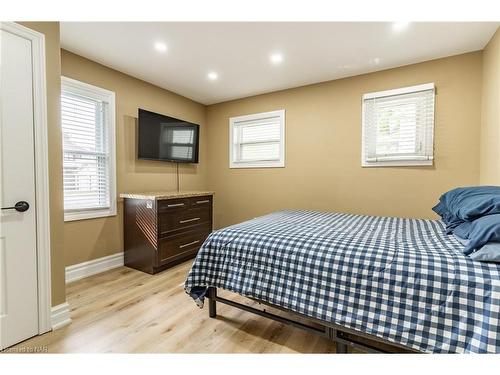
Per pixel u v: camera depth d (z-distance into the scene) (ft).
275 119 12.41
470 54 8.33
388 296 3.92
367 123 10.05
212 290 6.08
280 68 9.61
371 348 4.22
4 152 4.89
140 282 8.35
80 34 7.30
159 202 9.09
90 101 9.08
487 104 7.75
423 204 9.19
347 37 7.46
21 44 5.09
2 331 4.88
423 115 9.06
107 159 9.61
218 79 10.71
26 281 5.19
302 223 6.86
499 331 3.22
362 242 4.79
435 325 3.57
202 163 14.29
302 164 11.64
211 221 11.73
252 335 5.46
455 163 8.64
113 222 9.77
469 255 3.77
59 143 5.79
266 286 4.99
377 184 9.99
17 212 5.06
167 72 10.00
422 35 7.36
